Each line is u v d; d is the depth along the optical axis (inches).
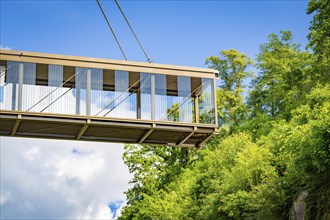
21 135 1095.0
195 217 1758.1
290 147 1120.2
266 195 1299.2
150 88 1077.8
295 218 1238.9
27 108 1023.0
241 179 1444.4
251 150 1453.0
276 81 2396.7
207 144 2411.4
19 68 1032.2
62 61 1049.5
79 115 1031.6
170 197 2015.3
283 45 2509.8
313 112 1187.3
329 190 1100.5
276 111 2342.5
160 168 2490.2
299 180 1266.0
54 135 1107.3
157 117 1074.1
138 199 2440.9
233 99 2578.7
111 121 1046.4
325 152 1045.8
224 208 1480.1
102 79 1061.1
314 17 1951.3
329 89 1471.5
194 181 1857.8
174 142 1166.3
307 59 2257.6
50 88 1039.6
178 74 1097.4
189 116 1094.4
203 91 1110.4
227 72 2652.6
